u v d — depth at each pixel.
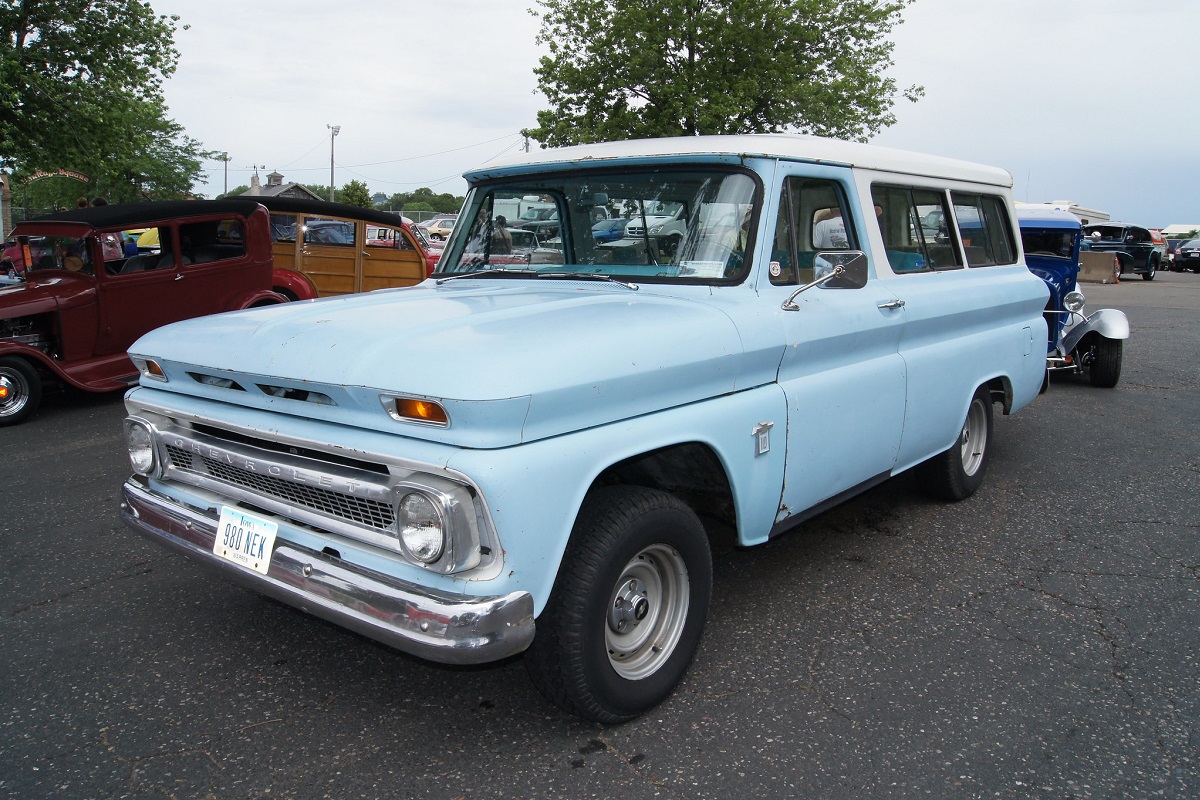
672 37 18.91
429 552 2.23
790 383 3.25
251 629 3.52
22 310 7.35
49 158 16.02
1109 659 3.29
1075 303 8.54
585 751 2.69
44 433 7.02
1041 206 9.04
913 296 4.02
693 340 2.79
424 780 2.55
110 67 16.31
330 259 11.19
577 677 2.55
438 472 2.24
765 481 3.13
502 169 3.82
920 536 4.57
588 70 19.02
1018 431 6.97
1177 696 3.03
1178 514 4.95
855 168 3.74
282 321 2.85
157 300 8.14
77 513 4.96
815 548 4.41
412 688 3.07
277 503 2.67
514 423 2.26
